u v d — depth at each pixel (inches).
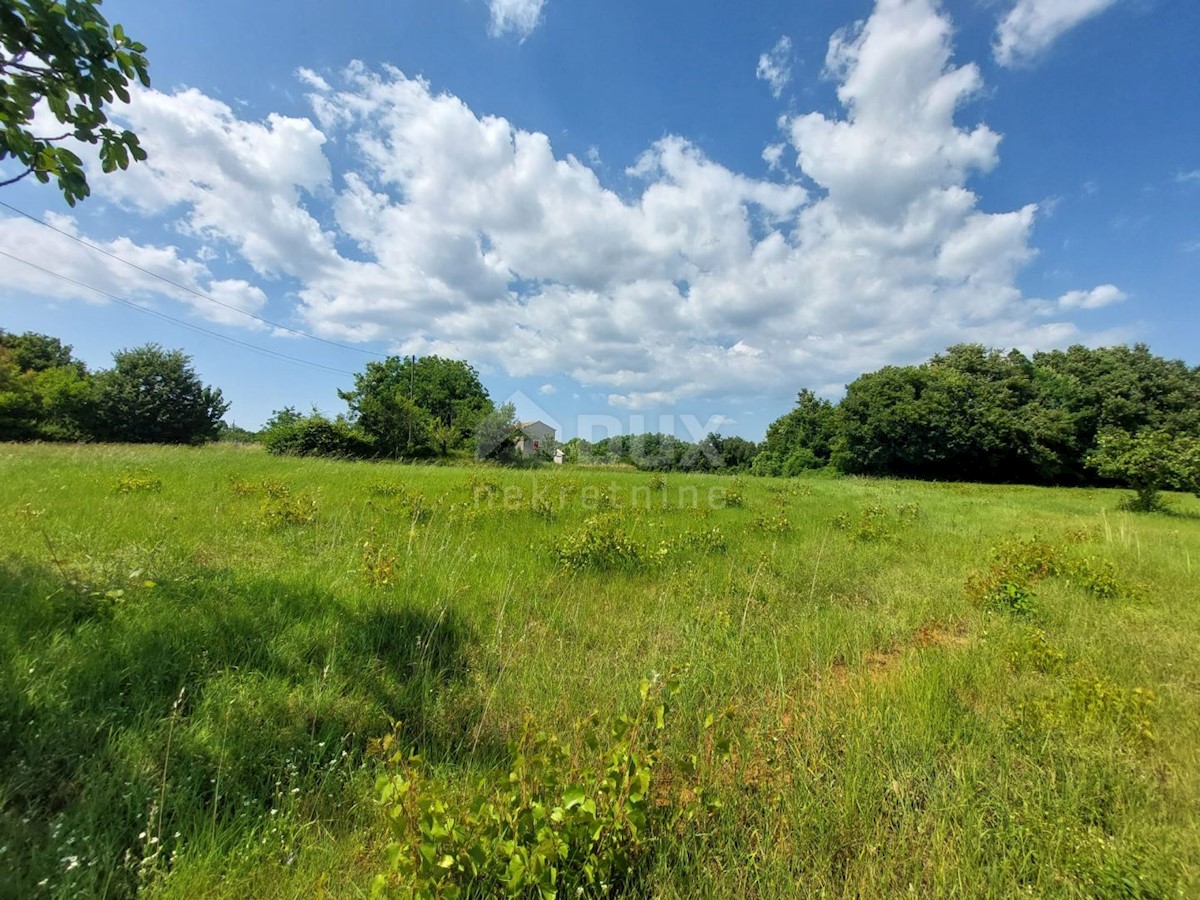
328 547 217.0
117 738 88.9
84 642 112.1
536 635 151.7
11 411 1043.9
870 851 77.7
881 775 95.4
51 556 161.0
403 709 108.8
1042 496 810.8
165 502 279.3
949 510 514.0
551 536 259.0
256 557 195.0
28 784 76.3
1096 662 150.1
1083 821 87.0
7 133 87.9
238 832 75.9
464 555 223.3
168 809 77.4
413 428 1170.6
